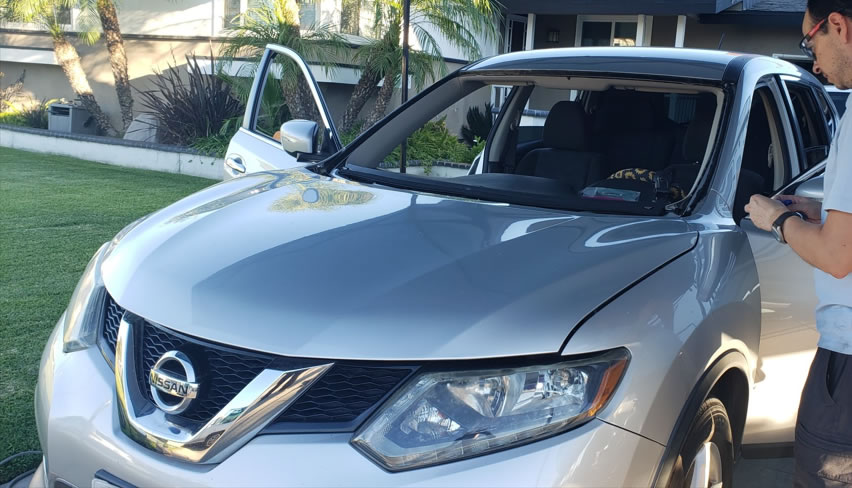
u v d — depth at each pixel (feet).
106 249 8.20
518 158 13.84
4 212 24.11
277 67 32.12
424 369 5.69
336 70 37.88
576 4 42.16
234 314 6.12
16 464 9.47
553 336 5.83
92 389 6.63
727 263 7.45
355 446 5.56
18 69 51.01
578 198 8.79
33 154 38.91
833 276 6.28
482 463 5.48
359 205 8.21
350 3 36.50
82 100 43.86
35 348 13.01
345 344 5.77
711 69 9.77
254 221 7.73
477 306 5.99
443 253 6.80
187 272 6.73
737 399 7.57
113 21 41.52
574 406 5.68
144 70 45.34
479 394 5.65
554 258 6.71
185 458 5.83
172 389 6.05
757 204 6.70
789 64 11.92
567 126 12.12
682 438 6.12
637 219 7.98
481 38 45.03
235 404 5.77
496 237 7.20
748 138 10.80
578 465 5.51
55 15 44.57
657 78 9.78
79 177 32.07
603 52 10.84
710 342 6.56
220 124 36.78
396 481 5.42
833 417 6.54
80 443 6.43
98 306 7.25
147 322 6.54
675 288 6.61
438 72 38.09
